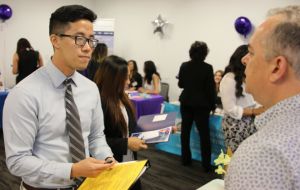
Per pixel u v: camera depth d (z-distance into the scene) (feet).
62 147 4.06
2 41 19.79
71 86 4.25
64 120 4.06
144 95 15.53
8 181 10.59
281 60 2.07
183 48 18.74
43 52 21.79
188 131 12.55
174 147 14.39
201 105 11.64
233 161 2.05
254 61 2.25
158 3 19.71
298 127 1.95
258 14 15.40
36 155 3.99
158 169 12.41
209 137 12.05
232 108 8.20
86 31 3.92
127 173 3.96
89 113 4.47
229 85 8.32
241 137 8.29
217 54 17.21
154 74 17.57
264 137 1.96
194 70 11.63
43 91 3.94
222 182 4.81
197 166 12.87
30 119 3.78
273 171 1.85
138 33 21.15
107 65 5.86
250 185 1.88
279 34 2.06
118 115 5.84
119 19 22.29
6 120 3.76
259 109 8.01
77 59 3.94
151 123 6.64
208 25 17.46
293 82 2.08
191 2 18.08
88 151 4.64
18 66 15.99
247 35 15.74
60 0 22.17
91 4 23.90
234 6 16.26
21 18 20.44
